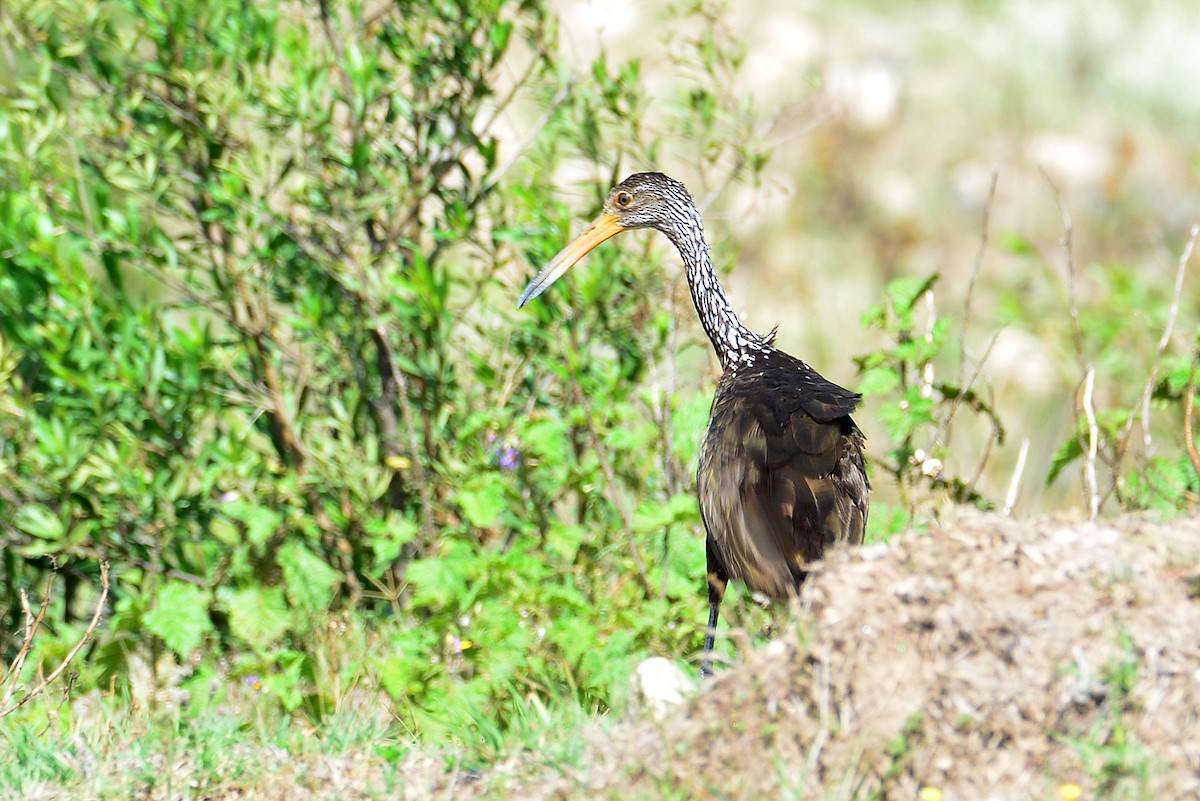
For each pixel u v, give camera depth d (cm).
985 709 661
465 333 1295
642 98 1254
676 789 673
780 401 922
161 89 1202
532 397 1212
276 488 1138
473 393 1228
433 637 1026
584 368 1205
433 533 1174
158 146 1162
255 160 1140
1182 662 659
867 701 672
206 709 937
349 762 791
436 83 1227
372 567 1204
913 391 1115
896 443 1303
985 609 690
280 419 1211
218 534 1106
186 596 1012
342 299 1227
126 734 872
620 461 1179
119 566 1170
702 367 1260
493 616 1005
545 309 1173
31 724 900
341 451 1159
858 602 705
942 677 673
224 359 1138
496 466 1112
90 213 1149
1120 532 738
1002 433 1152
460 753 780
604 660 950
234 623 1024
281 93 1143
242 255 1210
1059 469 1150
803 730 672
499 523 1215
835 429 896
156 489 1115
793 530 855
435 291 1115
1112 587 693
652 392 1162
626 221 1143
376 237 1253
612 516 1148
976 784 641
